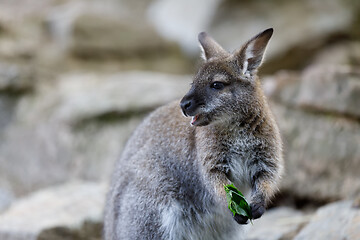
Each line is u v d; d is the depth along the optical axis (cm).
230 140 873
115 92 1759
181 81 1803
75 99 1791
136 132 985
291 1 2144
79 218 1148
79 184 1420
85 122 1697
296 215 1184
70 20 2242
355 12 2095
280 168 899
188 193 903
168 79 1861
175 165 903
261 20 2153
